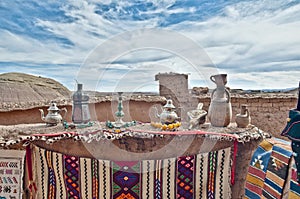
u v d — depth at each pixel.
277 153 1.53
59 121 2.22
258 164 1.65
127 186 1.91
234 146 1.85
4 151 1.80
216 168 1.89
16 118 2.58
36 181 1.92
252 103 4.03
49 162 1.91
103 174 1.90
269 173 1.53
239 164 1.88
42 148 1.90
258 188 1.61
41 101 2.87
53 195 1.93
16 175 1.82
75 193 1.91
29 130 2.02
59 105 2.72
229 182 1.87
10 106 2.62
